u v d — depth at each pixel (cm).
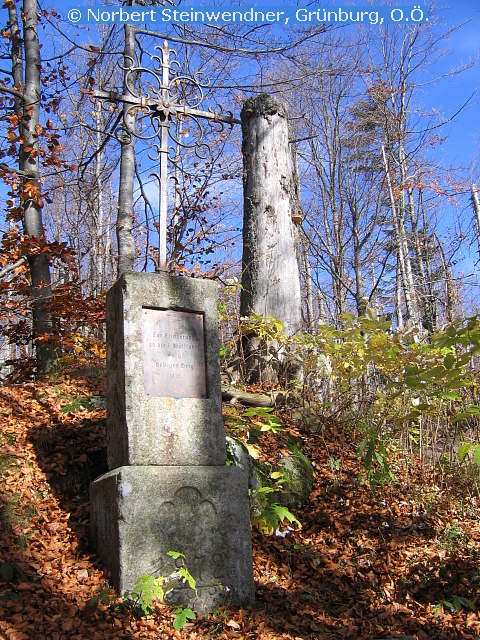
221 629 376
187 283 472
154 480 412
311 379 745
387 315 646
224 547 422
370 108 2069
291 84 1562
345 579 461
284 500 563
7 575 389
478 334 529
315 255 2017
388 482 604
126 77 562
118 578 390
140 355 444
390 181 1784
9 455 520
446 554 496
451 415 652
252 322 768
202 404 457
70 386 695
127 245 1189
